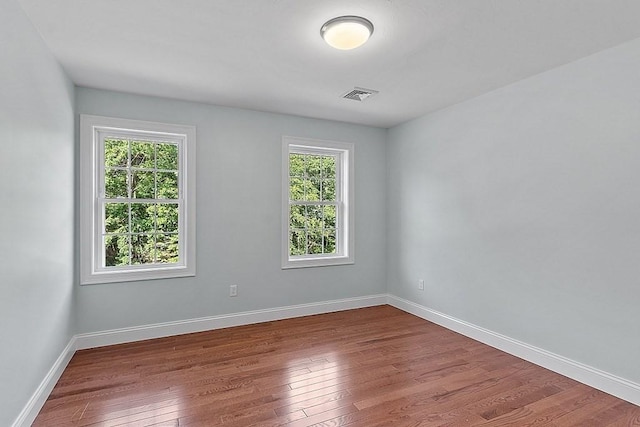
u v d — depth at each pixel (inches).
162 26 81.8
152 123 129.0
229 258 143.2
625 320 88.3
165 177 135.3
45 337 86.8
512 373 102.7
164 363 107.9
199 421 78.3
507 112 118.3
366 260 174.9
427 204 153.4
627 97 87.7
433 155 150.3
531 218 110.5
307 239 165.3
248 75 111.0
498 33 84.8
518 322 114.7
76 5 72.9
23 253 73.7
